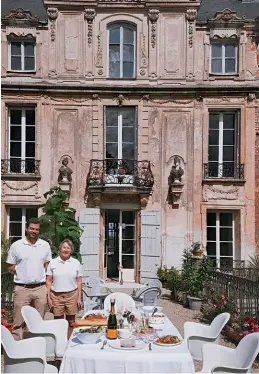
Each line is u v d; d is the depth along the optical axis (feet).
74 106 53.62
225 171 53.62
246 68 53.72
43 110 53.47
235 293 31.81
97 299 34.37
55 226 43.50
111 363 16.48
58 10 53.93
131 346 17.38
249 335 18.04
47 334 21.16
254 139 53.36
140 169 53.06
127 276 53.01
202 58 54.03
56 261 24.03
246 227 52.80
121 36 54.70
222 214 54.03
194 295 39.55
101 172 52.75
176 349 17.31
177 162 53.16
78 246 43.70
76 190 53.26
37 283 24.76
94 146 53.47
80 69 53.93
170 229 52.95
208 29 53.98
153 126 53.62
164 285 50.85
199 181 53.26
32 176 52.75
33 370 16.96
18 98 53.21
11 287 31.86
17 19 53.47
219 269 43.75
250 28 53.83
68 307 23.94
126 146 54.44
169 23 54.13
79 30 54.08
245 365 17.47
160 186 53.26
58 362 22.79
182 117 53.67
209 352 19.01
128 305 25.90
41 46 53.88
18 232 53.57
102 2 53.88
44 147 53.31
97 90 53.47
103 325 19.57
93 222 51.78
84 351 16.90
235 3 59.41
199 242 51.03
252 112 53.42
